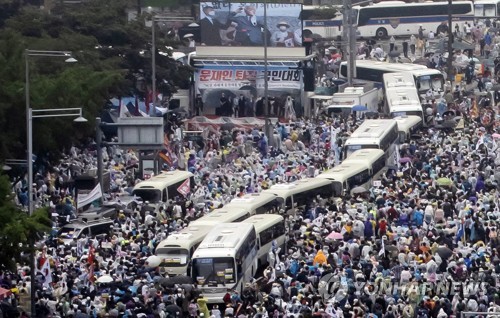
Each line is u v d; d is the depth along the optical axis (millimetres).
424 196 181625
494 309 136875
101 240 166625
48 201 187500
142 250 162875
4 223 141750
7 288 147875
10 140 189625
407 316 140750
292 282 149875
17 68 198500
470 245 163125
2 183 145250
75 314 141125
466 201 179375
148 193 192625
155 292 146125
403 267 151875
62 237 167500
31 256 144500
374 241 161250
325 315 138750
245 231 164000
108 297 144875
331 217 172500
